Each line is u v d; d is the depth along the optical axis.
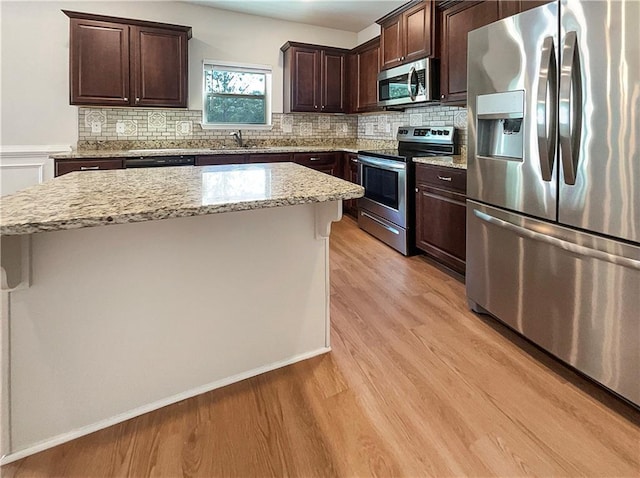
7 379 1.27
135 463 1.27
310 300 1.84
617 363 1.46
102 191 1.34
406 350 1.93
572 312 1.62
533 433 1.38
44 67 3.86
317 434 1.39
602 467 1.23
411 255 3.46
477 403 1.54
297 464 1.26
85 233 1.31
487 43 1.97
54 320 1.31
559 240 1.63
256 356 1.73
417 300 2.52
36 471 1.24
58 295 1.30
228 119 4.85
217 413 1.50
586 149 1.48
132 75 3.85
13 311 1.25
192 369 1.59
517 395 1.58
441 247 3.04
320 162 4.81
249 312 1.68
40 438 1.33
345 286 2.76
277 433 1.39
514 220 1.88
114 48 3.76
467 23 2.97
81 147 4.09
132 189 1.39
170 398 1.55
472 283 2.28
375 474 1.22
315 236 1.80
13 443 1.29
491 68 1.96
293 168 2.17
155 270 1.45
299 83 4.78
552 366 1.78
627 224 1.37
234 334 1.66
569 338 1.65
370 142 5.30
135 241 1.40
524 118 1.76
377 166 3.82
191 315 1.55
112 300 1.39
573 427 1.40
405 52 3.69
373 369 1.77
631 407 1.50
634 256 1.36
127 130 4.29
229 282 1.62
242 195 1.27
